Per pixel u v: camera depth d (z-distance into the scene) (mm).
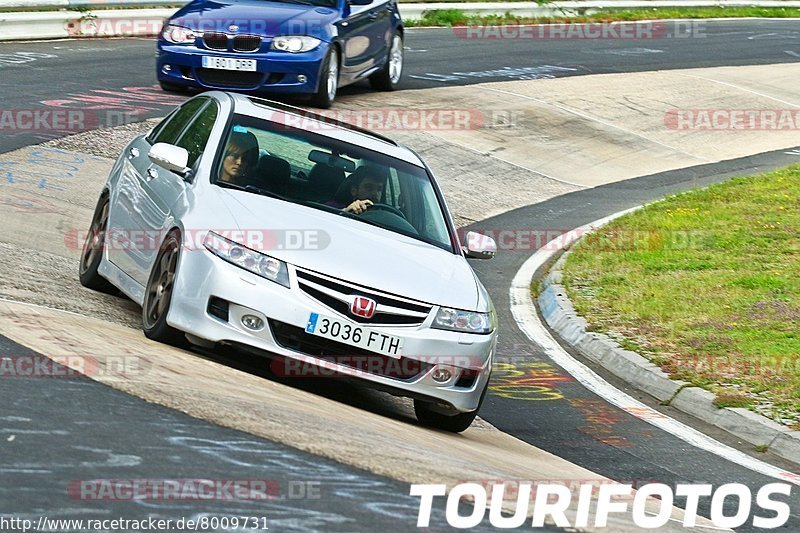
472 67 73938
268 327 20812
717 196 52094
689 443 24703
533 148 59219
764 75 83438
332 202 23984
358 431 18469
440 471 16953
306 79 53000
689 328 32656
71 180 39781
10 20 63781
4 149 41875
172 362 20203
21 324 20547
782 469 23375
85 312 24031
